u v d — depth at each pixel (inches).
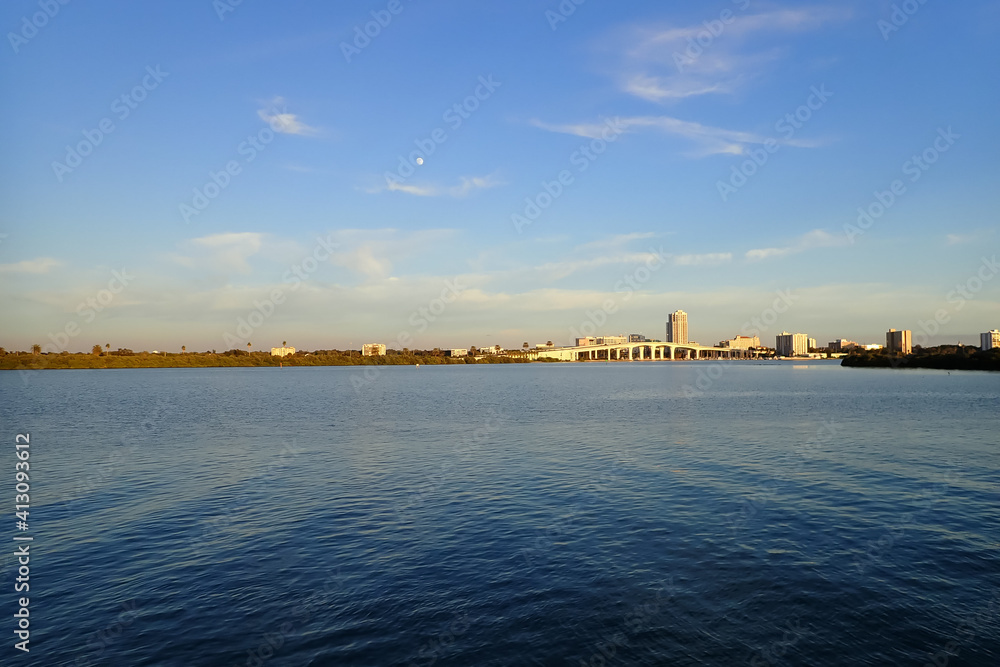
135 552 775.7
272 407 3073.3
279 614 592.7
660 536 820.6
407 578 679.7
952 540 797.2
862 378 6195.9
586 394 4013.3
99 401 3575.3
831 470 1274.6
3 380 7298.2
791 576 674.8
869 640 532.7
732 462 1378.0
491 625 566.9
